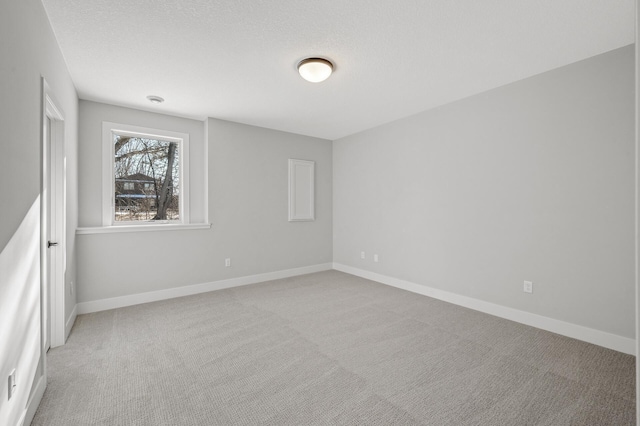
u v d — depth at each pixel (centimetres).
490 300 330
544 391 191
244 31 220
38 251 178
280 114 408
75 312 316
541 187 289
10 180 138
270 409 173
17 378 145
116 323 302
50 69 207
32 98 168
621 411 172
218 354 239
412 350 245
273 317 318
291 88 321
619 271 244
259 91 328
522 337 269
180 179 414
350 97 349
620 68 243
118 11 196
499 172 321
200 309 343
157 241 380
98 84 306
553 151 281
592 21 208
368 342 260
